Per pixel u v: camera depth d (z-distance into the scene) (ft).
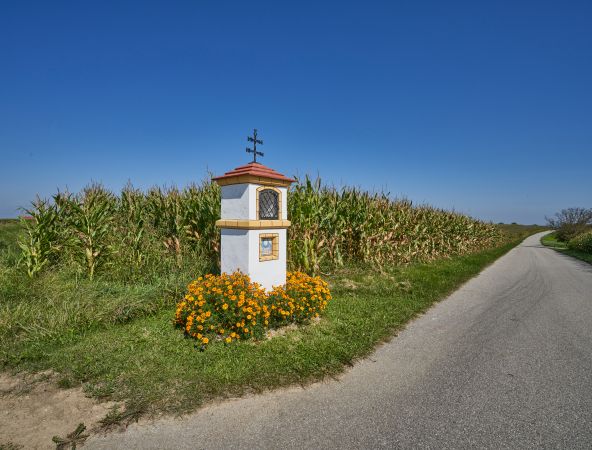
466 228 65.36
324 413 9.57
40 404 9.66
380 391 10.91
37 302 17.15
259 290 15.81
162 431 8.61
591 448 8.14
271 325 16.07
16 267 22.39
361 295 24.07
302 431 8.71
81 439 8.23
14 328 14.35
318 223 30.07
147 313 17.60
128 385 10.59
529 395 10.73
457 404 10.16
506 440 8.44
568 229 118.01
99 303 17.08
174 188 31.30
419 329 17.52
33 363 11.86
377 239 36.58
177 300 19.10
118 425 8.79
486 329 17.60
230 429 8.73
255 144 17.48
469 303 23.53
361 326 17.10
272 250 17.78
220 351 13.15
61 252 24.50
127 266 23.67
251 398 10.22
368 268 34.04
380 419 9.30
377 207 40.01
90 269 23.21
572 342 15.70
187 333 14.82
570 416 9.53
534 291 28.19
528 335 16.69
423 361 13.39
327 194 34.37
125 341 13.85
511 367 12.87
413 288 26.63
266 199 17.51
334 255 32.86
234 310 14.69
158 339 14.15
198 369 11.69
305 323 17.10
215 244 26.50
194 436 8.43
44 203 23.62
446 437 8.55
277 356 12.89
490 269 42.68
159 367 11.73
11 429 8.61
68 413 9.28
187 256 26.76
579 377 12.04
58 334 14.14
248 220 16.30
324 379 11.62
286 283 18.70
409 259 41.42
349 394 10.68
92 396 10.02
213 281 16.02
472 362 13.33
